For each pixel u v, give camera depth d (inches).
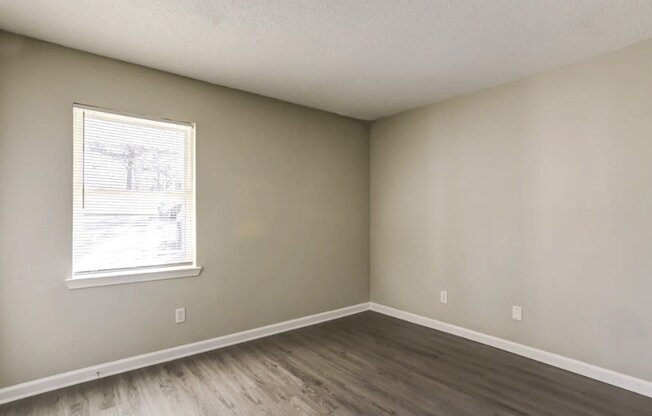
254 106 133.0
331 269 157.0
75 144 98.7
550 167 110.1
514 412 84.3
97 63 101.0
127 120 107.0
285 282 141.6
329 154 156.4
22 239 90.5
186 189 118.5
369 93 132.5
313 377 101.7
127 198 107.1
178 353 114.7
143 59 103.9
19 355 89.9
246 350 121.4
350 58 103.3
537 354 112.8
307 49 97.8
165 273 111.5
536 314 113.4
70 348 96.7
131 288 106.5
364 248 169.6
